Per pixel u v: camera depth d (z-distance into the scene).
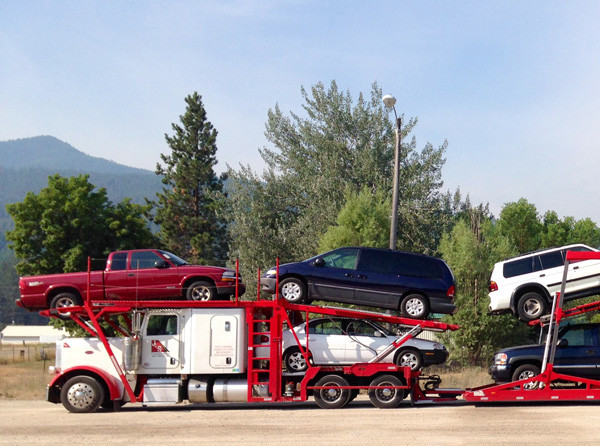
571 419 13.83
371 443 11.47
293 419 14.28
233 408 16.61
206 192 44.97
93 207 47.12
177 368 15.91
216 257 62.16
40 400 19.47
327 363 16.36
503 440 11.66
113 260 17.89
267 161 42.88
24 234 45.47
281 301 15.98
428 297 17.41
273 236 37.88
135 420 14.44
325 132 41.00
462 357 27.94
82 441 11.98
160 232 63.84
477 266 27.92
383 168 39.34
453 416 14.44
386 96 21.39
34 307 17.92
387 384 15.98
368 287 17.48
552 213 53.00
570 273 17.38
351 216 29.92
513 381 16.42
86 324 16.19
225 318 15.98
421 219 36.59
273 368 15.89
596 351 16.16
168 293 17.59
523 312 17.59
